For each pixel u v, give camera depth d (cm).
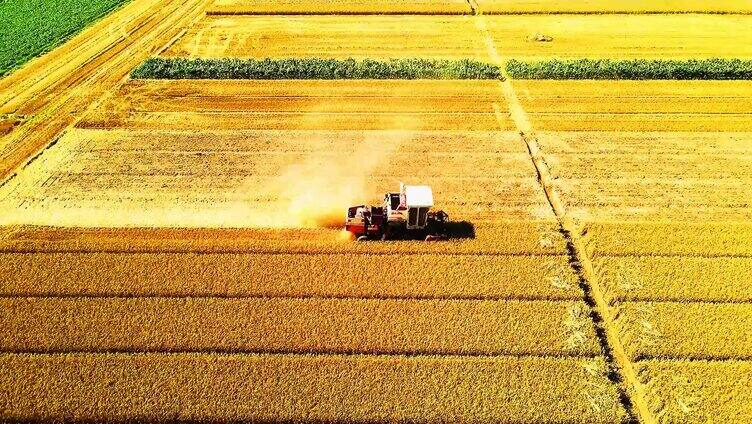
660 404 2044
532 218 3027
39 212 3008
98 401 2038
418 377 2141
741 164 3475
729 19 5709
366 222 2811
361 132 3784
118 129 3778
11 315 2383
